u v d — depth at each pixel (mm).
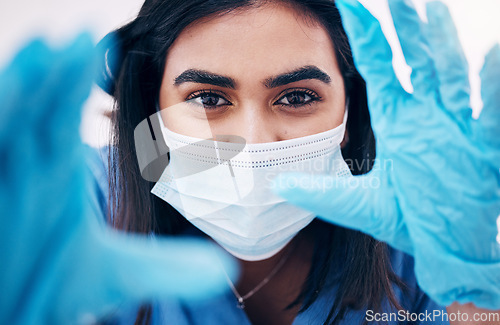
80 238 702
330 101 1173
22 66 599
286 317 1323
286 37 1061
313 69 1093
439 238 989
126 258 747
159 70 1183
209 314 1204
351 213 999
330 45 1143
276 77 1069
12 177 620
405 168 1014
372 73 1051
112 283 741
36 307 667
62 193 655
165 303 1188
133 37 1206
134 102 1259
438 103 1036
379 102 1046
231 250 1288
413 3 1017
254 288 1324
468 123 1020
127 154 1288
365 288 1272
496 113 951
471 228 975
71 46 610
